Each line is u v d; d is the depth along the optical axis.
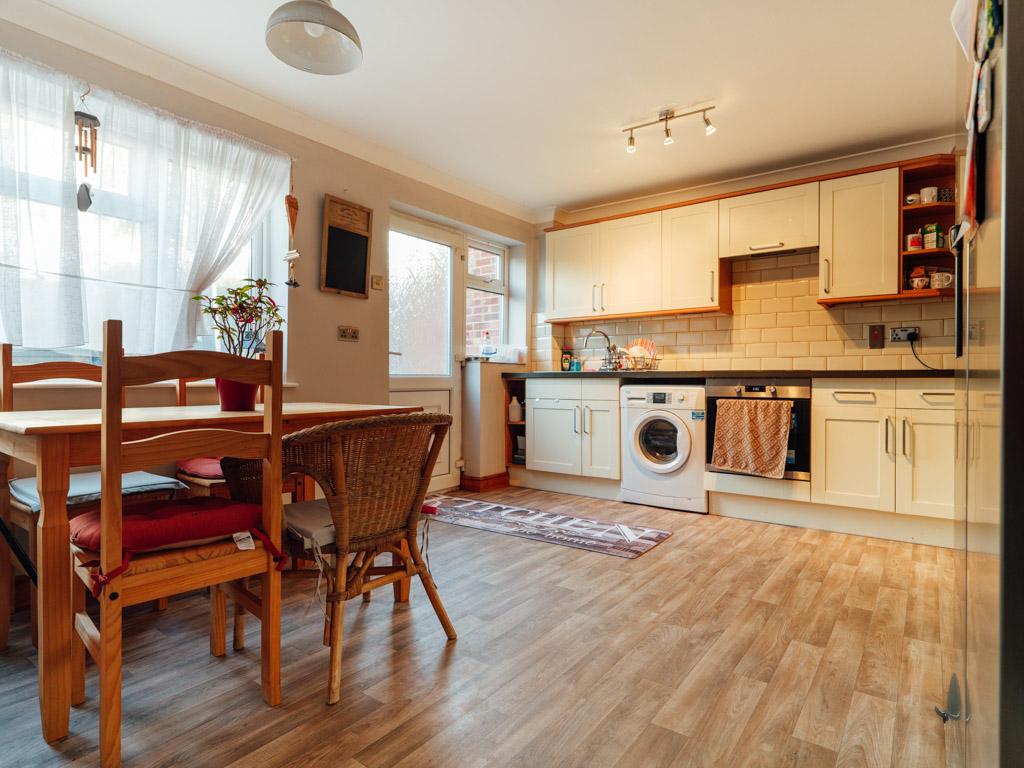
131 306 2.45
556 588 2.37
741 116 3.14
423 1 2.18
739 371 3.48
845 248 3.48
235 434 1.46
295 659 1.78
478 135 3.39
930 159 3.22
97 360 2.46
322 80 2.78
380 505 1.70
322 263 3.24
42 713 1.36
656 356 4.50
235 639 1.83
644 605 2.19
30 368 2.13
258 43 2.47
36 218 2.18
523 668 1.72
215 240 2.72
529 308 4.93
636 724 1.44
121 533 1.29
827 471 3.21
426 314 4.18
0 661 1.77
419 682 1.64
